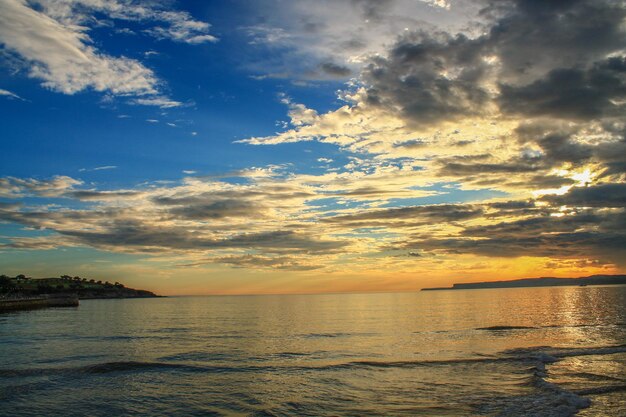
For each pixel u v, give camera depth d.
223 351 39.47
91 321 80.06
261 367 31.08
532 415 18.70
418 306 132.50
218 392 23.73
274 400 22.05
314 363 32.69
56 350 40.22
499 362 31.70
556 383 24.89
